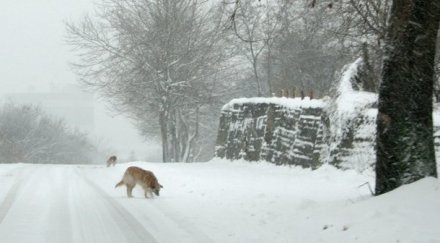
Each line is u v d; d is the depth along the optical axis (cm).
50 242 848
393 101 962
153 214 1106
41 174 1994
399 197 875
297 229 909
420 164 951
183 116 4097
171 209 1172
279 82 3966
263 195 1333
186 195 1415
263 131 2425
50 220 1036
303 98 2222
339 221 891
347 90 1933
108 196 1402
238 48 3841
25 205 1222
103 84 3769
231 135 2766
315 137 2003
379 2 1736
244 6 3080
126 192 1497
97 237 887
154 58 3612
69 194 1434
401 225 774
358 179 1616
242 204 1214
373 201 912
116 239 871
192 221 1025
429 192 851
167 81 3641
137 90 3694
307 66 3731
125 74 3681
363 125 1750
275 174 1923
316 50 3538
